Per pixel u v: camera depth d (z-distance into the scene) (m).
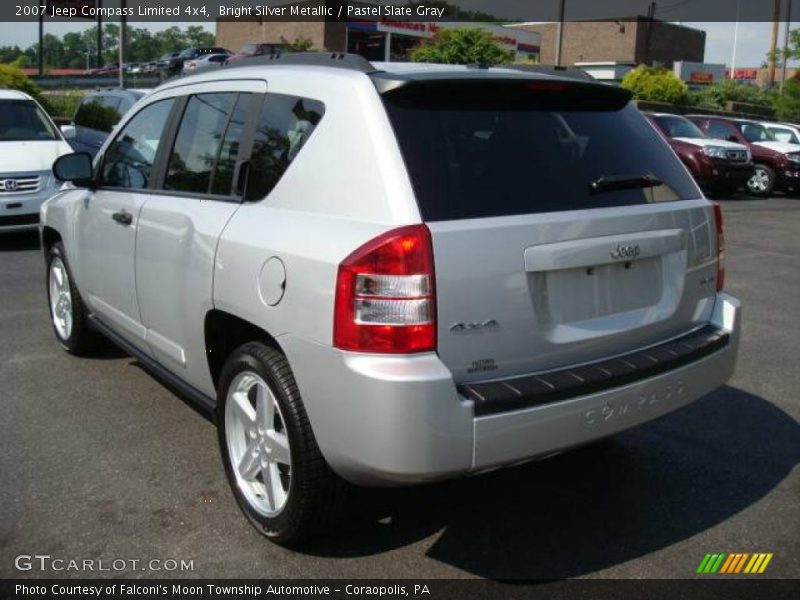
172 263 3.95
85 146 14.18
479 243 2.94
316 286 3.00
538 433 2.99
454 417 2.83
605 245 3.25
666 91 32.72
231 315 3.54
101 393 5.16
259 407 3.44
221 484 3.99
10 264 9.05
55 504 3.77
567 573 3.30
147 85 33.88
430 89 3.15
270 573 3.26
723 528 3.67
